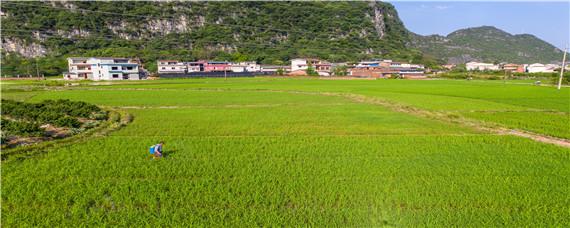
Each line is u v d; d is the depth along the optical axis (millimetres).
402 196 10539
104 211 9523
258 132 20422
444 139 18406
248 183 11508
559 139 19688
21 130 18016
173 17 156250
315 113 28234
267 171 12734
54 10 128875
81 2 138375
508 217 9297
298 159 14430
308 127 22156
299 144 17031
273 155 14953
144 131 20156
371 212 9547
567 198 10492
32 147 15406
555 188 11320
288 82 72625
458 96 43688
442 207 9891
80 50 118312
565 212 9617
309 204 9992
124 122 22750
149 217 9141
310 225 8852
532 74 111688
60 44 118375
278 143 17188
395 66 125875
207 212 9469
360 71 115062
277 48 154750
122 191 10703
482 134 20109
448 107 32469
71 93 43406
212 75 99375
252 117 25859
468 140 18250
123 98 38094
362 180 11875
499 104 35031
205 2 171750
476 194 10734
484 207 9930
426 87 60156
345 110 30172
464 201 10234
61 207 9703
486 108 31984
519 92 49938
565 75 83688
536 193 10844
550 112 29891
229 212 9461
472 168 13336
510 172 12883
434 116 27047
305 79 88312
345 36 183375
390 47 189625
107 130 20094
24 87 52875
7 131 17938
